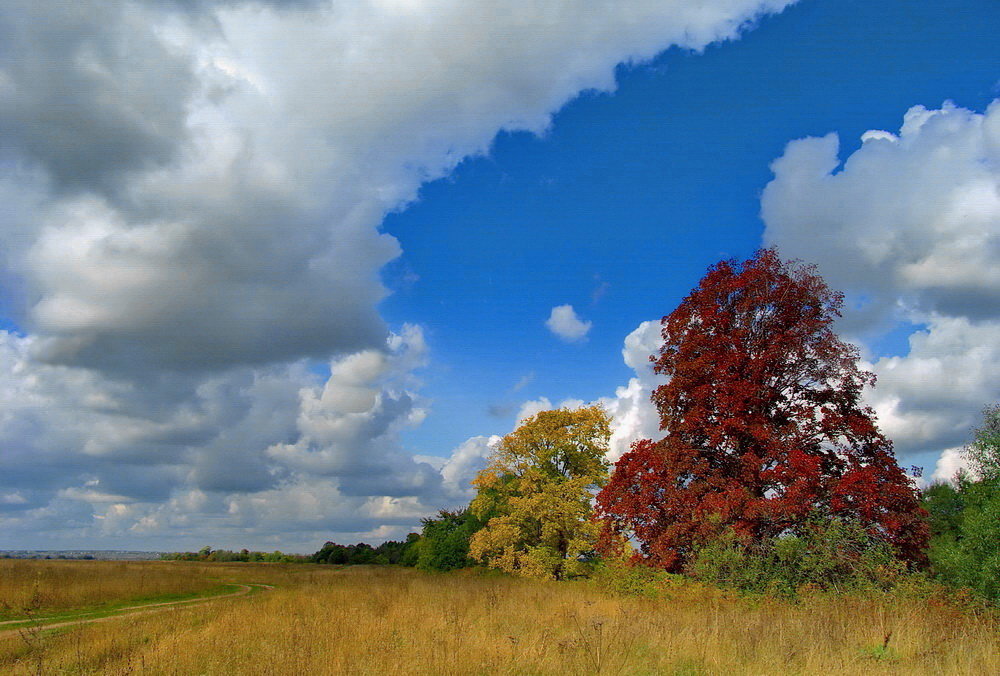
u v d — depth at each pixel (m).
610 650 10.13
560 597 20.23
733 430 19.75
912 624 10.99
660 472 20.98
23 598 21.50
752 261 21.62
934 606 12.84
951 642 10.39
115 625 14.67
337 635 11.97
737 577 17.23
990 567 14.45
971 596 13.70
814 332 20.62
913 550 17.97
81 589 24.88
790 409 20.69
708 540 18.52
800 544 17.05
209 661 9.71
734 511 18.67
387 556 86.25
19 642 12.42
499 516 37.62
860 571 15.98
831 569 16.52
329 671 8.92
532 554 31.12
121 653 10.91
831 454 20.09
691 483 20.19
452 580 30.38
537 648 10.23
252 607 18.58
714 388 20.52
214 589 33.88
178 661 9.83
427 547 47.72
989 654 9.70
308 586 31.09
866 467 18.56
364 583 31.28
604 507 22.53
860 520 17.59
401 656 9.58
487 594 19.75
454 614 14.90
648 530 20.81
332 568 70.19
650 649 10.62
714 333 21.27
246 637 12.10
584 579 29.05
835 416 19.81
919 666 9.10
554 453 33.16
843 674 8.62
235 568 65.75
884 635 10.30
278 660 9.52
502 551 33.38
